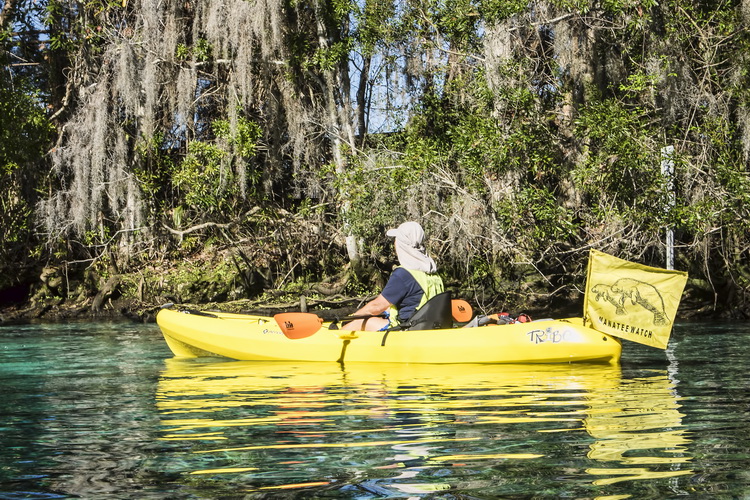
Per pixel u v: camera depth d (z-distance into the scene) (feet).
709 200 58.59
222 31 78.89
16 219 87.71
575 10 68.59
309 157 85.76
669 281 29.99
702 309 70.49
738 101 61.57
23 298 87.45
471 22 73.10
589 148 67.31
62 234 85.92
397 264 87.04
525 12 71.36
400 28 78.02
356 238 83.35
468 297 75.66
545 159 67.56
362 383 26.78
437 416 20.47
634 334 30.48
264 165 86.94
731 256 73.05
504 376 28.17
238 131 78.79
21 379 30.27
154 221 88.02
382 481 14.43
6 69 85.92
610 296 30.91
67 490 14.29
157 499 13.66
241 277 86.02
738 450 16.43
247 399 23.90
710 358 34.14
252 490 14.02
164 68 83.97
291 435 18.42
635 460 15.70
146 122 82.12
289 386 26.50
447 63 78.38
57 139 91.91
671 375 28.35
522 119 67.62
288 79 81.05
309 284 85.97
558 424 19.26
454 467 15.31
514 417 20.21
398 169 69.46
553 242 66.95
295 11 82.48
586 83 72.33
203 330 36.60
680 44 62.90
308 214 84.48
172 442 17.95
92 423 20.52
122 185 82.69
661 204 59.06
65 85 92.17
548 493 13.60
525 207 64.54
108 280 84.79
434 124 77.30
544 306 74.95
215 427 19.57
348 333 33.32
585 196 73.10
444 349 31.60
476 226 70.49
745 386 25.53
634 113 61.26
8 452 17.28
